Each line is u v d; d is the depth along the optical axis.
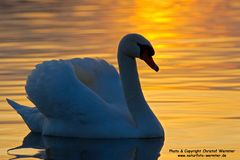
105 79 15.98
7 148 14.20
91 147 14.45
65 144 14.77
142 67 21.77
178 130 15.23
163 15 33.25
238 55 23.22
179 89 18.69
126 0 38.91
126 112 15.52
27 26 29.58
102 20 31.36
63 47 24.84
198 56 23.19
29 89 15.77
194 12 34.19
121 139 15.13
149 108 15.39
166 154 13.64
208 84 19.20
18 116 16.69
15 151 13.97
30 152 13.94
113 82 15.97
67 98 15.29
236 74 20.38
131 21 31.19
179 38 26.84
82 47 24.84
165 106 17.06
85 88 15.40
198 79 19.83
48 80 15.46
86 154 13.86
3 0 37.81
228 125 15.45
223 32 28.06
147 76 20.38
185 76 20.25
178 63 22.16
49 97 15.38
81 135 15.33
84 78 15.95
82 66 15.95
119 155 13.80
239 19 31.45
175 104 17.23
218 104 17.17
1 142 14.68
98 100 15.35
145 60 15.42
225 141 14.27
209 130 15.12
